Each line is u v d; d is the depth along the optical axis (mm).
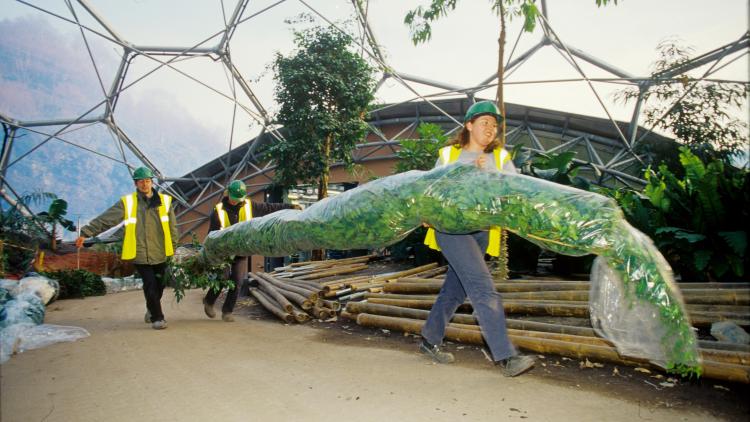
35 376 3127
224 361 3459
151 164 20938
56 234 13094
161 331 4754
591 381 2859
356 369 3199
